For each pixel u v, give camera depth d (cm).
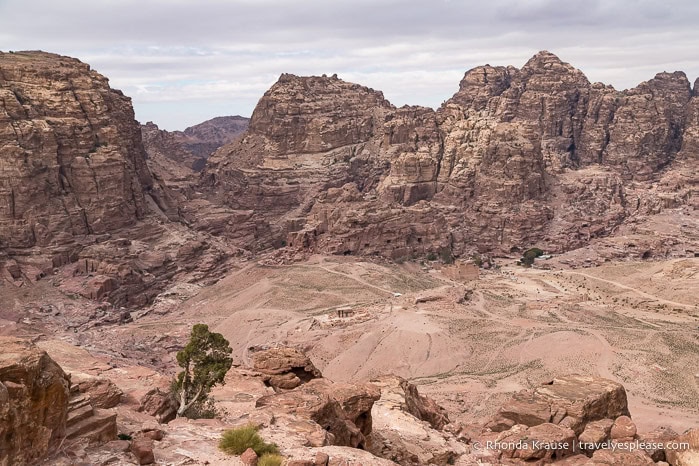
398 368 12888
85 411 3516
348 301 17212
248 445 3591
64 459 3158
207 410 5484
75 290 16975
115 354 12962
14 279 17100
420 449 5044
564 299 17088
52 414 3200
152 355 13675
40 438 3098
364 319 15275
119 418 4275
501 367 12638
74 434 3384
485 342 13762
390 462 3694
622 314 15862
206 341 5591
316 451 3719
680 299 17450
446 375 12456
